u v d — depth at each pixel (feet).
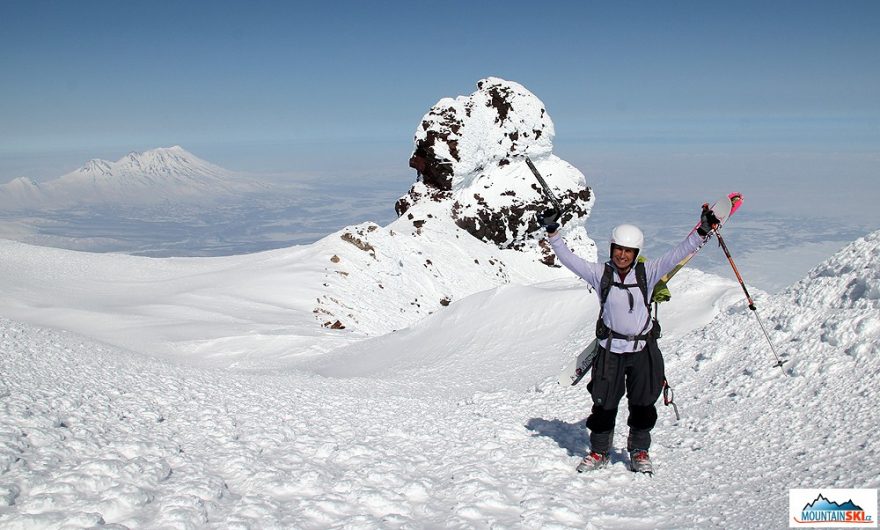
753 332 24.11
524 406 25.71
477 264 253.65
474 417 22.89
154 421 19.08
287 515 11.91
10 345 27.45
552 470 15.97
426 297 216.54
